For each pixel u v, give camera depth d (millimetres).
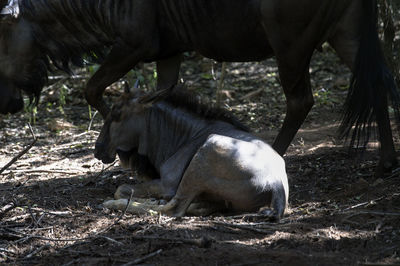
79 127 26422
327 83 30047
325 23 16188
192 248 12367
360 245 12383
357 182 16312
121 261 12008
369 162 18469
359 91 15953
